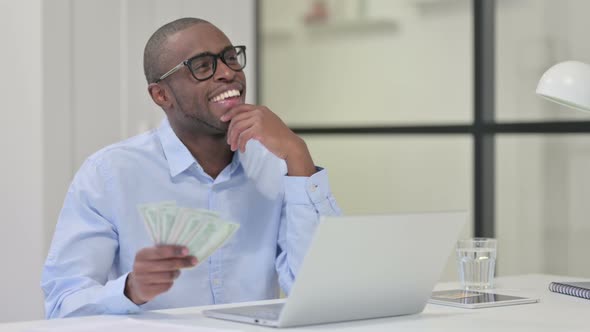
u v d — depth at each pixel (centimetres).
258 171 243
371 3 438
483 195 396
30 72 378
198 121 227
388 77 434
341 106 451
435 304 196
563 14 374
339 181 450
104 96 395
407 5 425
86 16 387
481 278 219
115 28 397
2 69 388
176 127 235
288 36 465
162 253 165
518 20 388
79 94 386
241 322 167
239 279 234
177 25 232
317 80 457
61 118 380
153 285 171
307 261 154
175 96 229
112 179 226
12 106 385
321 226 152
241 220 237
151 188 230
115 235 226
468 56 404
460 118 408
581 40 370
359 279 164
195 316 175
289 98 467
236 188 238
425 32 419
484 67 396
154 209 158
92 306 184
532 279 244
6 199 388
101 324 165
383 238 163
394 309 176
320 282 158
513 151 390
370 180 438
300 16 461
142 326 162
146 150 232
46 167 377
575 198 374
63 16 380
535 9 382
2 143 389
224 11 444
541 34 381
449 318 175
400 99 429
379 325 165
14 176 386
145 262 167
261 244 239
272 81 471
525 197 388
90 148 390
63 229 222
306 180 217
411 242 168
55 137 379
